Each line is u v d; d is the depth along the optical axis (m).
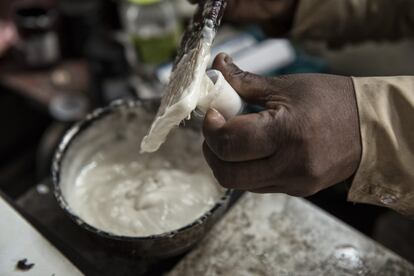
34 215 0.57
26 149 1.23
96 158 0.59
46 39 1.09
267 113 0.40
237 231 0.56
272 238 0.56
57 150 0.53
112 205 0.55
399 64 1.08
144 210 0.54
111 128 0.58
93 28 1.11
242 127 0.39
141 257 0.48
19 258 0.46
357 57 1.11
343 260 0.54
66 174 0.54
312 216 0.58
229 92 0.43
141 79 1.03
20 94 1.12
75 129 0.55
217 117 0.41
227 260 0.54
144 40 1.01
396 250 0.77
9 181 1.19
